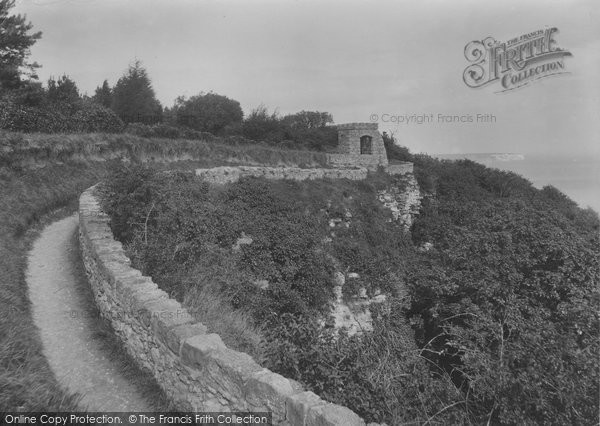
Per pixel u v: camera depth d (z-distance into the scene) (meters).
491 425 6.85
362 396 5.51
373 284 18.80
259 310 10.75
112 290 7.11
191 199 13.99
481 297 11.52
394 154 43.09
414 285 14.56
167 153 24.06
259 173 22.31
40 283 8.65
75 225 12.97
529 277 12.12
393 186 32.25
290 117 57.81
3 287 7.43
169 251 9.65
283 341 6.69
